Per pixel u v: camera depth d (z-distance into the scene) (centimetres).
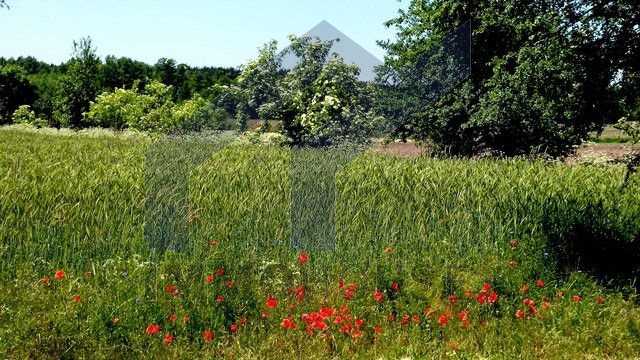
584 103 656
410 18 1625
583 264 633
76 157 1092
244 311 497
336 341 462
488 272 598
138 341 438
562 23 643
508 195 764
